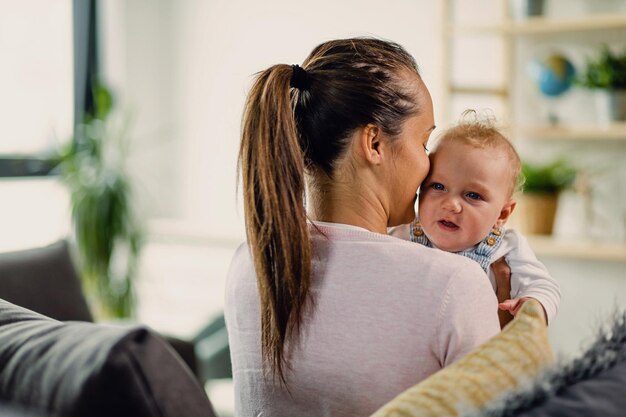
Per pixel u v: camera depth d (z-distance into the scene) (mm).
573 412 780
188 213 4223
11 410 818
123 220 3605
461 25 3262
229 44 4086
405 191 1072
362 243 996
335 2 3803
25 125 3719
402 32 3641
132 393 767
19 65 3678
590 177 3293
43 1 3799
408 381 943
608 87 3033
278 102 1019
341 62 1056
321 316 991
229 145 4086
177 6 4211
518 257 1302
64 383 778
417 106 1063
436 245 1292
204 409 828
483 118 1379
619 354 879
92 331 835
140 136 4230
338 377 977
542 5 3244
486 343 885
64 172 3613
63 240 2111
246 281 1102
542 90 3172
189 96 4195
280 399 1045
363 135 1028
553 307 1228
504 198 1266
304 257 993
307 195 1092
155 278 4172
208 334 2924
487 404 801
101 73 4105
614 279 3293
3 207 3596
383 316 951
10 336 896
